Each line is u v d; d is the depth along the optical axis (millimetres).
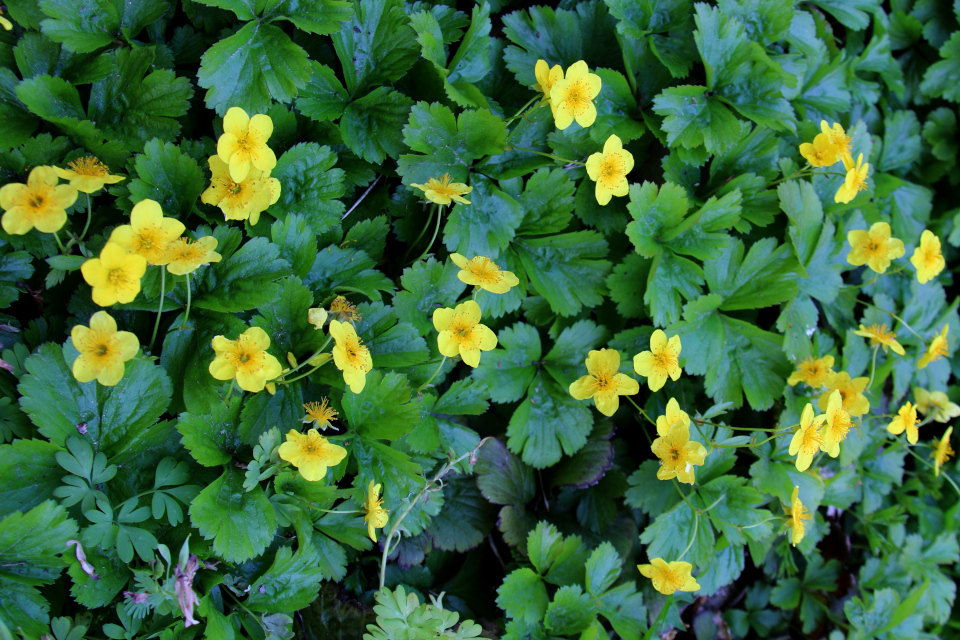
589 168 476
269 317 452
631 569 516
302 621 473
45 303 459
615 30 513
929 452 584
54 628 427
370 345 467
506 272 465
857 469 553
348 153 485
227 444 450
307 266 462
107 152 454
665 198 498
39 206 421
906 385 558
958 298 572
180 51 477
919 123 588
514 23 501
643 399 523
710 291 511
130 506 434
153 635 434
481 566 506
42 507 421
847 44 569
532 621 484
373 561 489
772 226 529
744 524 502
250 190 442
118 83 459
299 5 463
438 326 456
